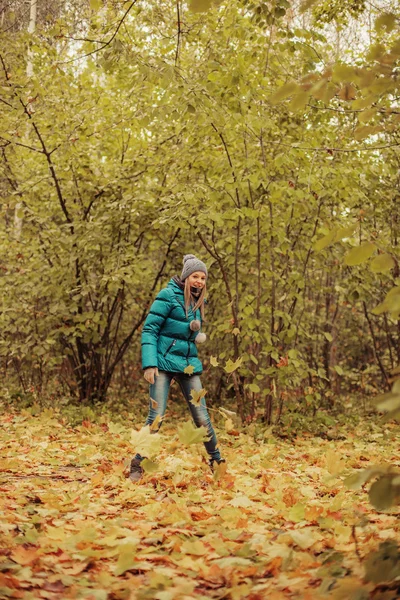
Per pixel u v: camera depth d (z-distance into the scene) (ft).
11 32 32.14
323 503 13.66
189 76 24.29
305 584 7.98
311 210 27.43
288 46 22.56
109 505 13.21
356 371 41.68
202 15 23.68
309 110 25.21
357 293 28.22
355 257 7.89
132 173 30.50
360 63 20.80
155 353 16.33
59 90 30.37
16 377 35.45
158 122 29.53
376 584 7.11
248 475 17.43
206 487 15.38
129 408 34.30
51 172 31.55
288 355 26.27
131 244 30.30
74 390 35.01
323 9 24.86
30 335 32.09
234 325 27.25
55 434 24.99
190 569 9.10
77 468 18.54
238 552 9.57
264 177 25.26
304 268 27.22
